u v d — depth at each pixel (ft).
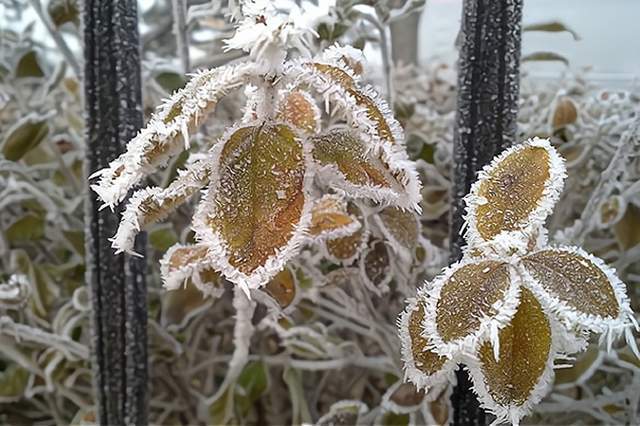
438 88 1.68
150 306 1.35
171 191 0.76
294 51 1.03
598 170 1.32
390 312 1.28
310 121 0.85
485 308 0.72
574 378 1.09
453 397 0.97
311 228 0.93
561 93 1.34
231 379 1.23
